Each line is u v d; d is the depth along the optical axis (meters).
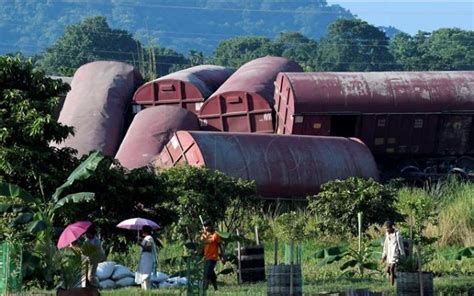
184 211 76.38
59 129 65.25
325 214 80.12
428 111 108.94
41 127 63.84
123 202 64.81
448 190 97.75
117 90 120.25
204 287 46.88
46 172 63.72
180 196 76.81
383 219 78.88
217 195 80.25
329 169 99.81
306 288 55.16
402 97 108.69
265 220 83.44
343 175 100.19
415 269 46.88
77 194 53.25
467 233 81.44
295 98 106.31
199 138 97.38
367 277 63.72
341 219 79.44
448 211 86.25
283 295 44.00
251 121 112.31
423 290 45.91
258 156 98.00
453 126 110.19
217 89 124.88
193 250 57.12
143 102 119.50
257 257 61.91
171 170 80.88
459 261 70.19
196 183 79.94
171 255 72.25
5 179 63.56
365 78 110.19
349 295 44.47
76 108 117.31
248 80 114.94
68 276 45.94
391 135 109.50
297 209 94.00
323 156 100.56
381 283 59.03
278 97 110.75
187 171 80.31
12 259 50.22
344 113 107.19
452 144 110.94
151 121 109.75
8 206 52.66
